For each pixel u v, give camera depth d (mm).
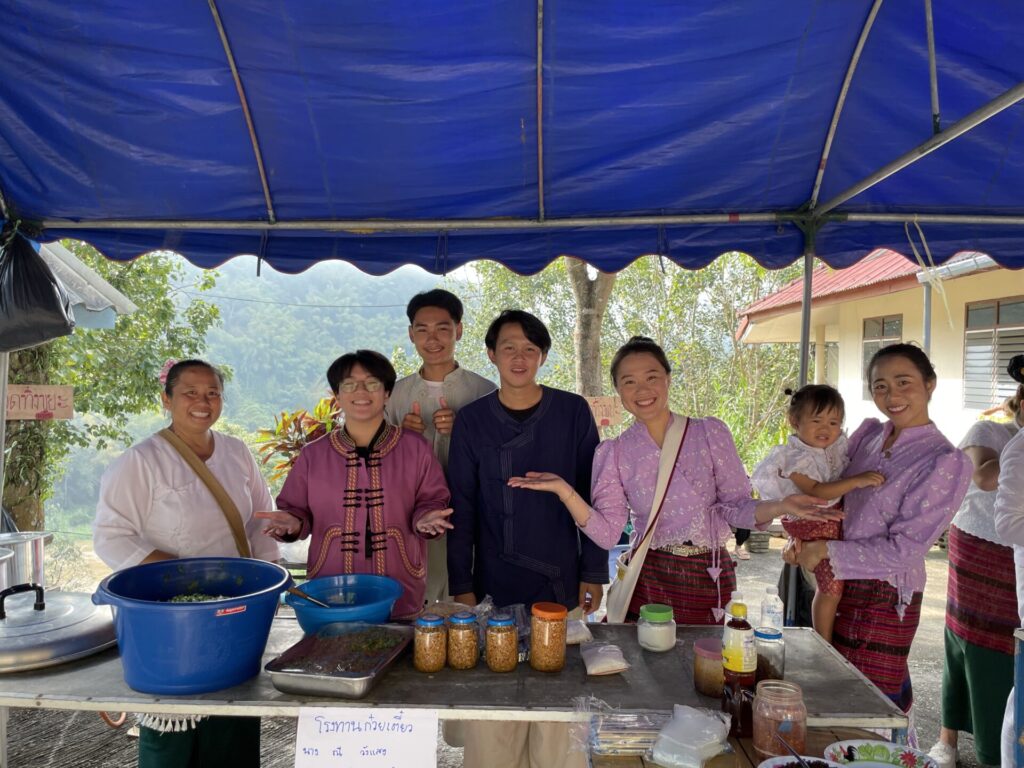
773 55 2629
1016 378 2744
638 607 2373
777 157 3078
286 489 2311
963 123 1983
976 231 3469
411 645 1847
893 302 9320
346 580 1988
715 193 3250
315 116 2852
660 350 2369
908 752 1417
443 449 2857
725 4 2414
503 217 3346
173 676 1538
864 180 2711
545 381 12320
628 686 1669
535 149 3004
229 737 2250
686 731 1438
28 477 5949
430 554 2965
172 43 2580
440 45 2561
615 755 1470
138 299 9312
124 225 3266
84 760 3191
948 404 8266
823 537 2566
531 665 1751
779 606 2178
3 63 2658
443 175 3121
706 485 2344
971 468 2363
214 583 1893
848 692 1657
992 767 2836
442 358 2908
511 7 2430
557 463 2467
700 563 2314
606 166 3082
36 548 2992
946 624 3051
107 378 8969
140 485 2215
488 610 1945
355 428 2299
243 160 3049
